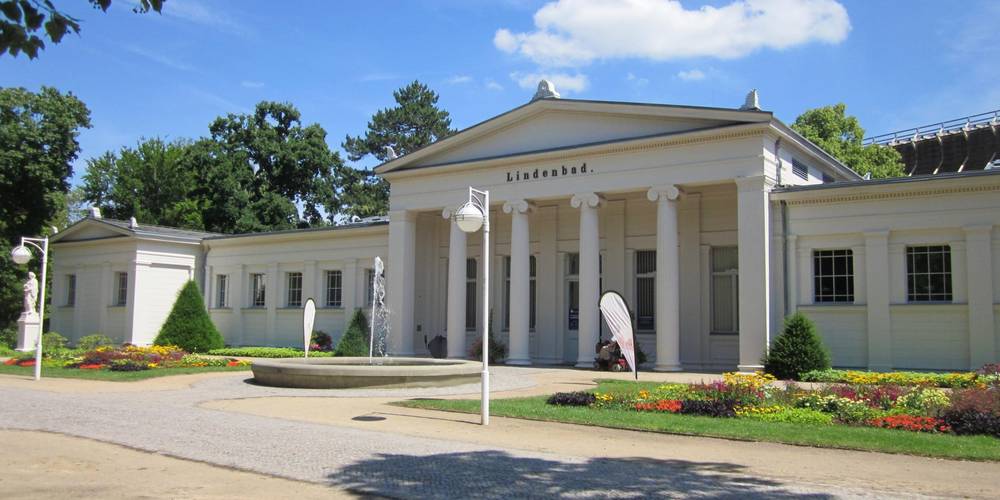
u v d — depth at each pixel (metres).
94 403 17.42
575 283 33.22
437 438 12.71
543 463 10.55
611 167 28.33
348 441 12.31
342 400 18.14
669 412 15.63
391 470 10.02
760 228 25.16
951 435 12.88
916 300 23.95
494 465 10.38
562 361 32.81
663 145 27.16
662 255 27.03
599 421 14.35
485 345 14.59
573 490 8.94
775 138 26.30
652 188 27.33
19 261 23.94
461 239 32.50
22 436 12.79
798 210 25.72
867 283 24.45
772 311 25.45
